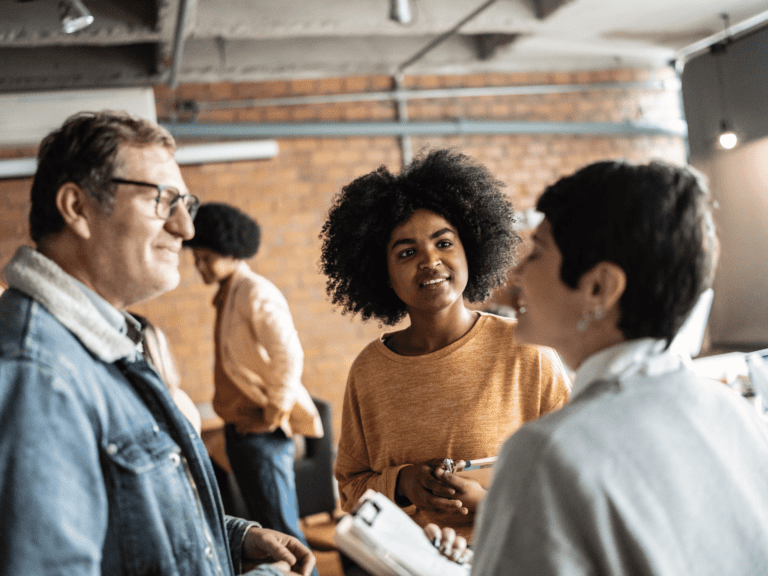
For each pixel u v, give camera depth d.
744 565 0.76
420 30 4.25
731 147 3.17
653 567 0.70
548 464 0.72
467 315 1.46
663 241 0.77
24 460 0.79
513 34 4.89
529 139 5.64
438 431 1.36
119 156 0.97
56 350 0.88
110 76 4.60
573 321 0.83
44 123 4.55
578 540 0.70
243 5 4.00
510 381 1.38
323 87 5.30
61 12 3.19
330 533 3.99
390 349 1.47
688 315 0.81
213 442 3.57
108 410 0.93
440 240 1.41
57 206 0.96
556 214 0.82
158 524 0.94
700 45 4.88
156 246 1.00
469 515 1.33
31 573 0.76
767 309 2.92
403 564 0.92
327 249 1.64
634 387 0.78
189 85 5.07
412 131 5.34
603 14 4.26
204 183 5.09
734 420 0.83
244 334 2.76
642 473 0.73
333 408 5.24
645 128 5.74
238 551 1.22
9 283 0.94
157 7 3.62
